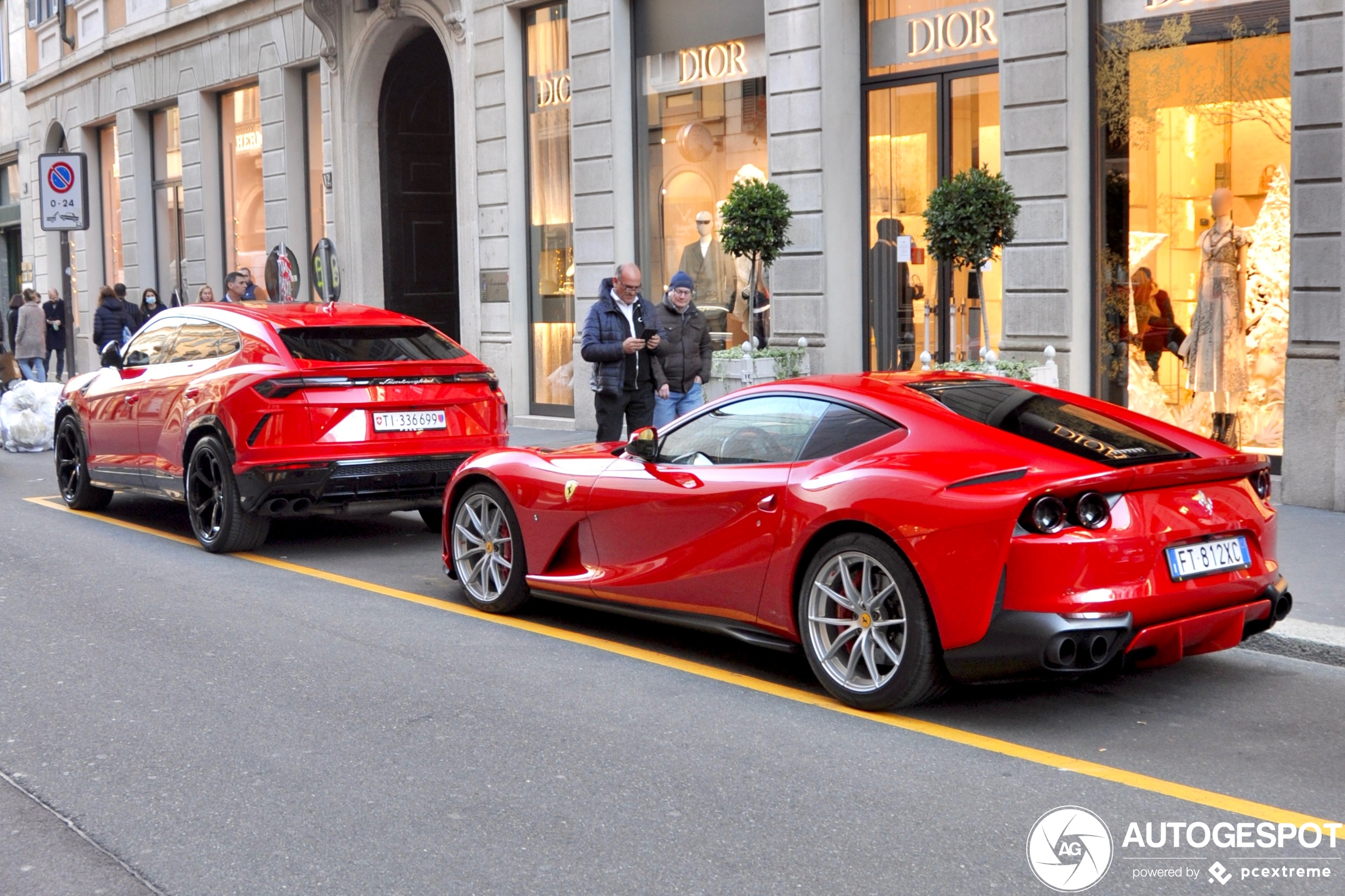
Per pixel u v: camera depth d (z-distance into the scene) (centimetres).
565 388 1700
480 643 670
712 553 600
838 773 475
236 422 879
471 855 405
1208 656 640
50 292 2542
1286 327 1040
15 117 3316
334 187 2055
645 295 1583
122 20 2689
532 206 1728
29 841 422
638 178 1578
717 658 641
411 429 899
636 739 516
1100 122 1139
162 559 909
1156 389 1123
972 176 1105
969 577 499
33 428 1611
